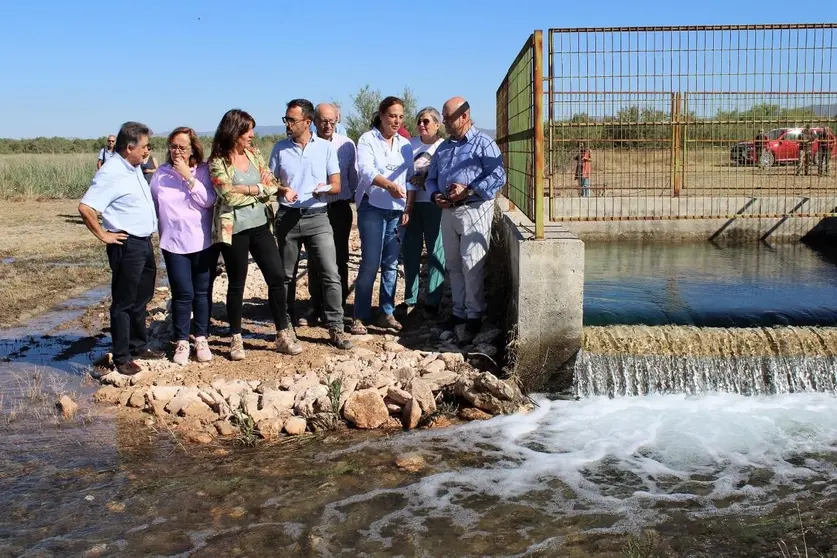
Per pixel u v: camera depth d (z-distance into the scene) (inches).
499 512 181.8
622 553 163.9
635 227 474.9
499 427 233.8
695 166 454.3
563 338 259.4
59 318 355.9
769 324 277.3
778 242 468.1
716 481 198.7
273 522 176.1
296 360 275.4
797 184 510.3
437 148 287.6
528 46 273.4
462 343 288.4
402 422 236.7
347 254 335.0
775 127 376.8
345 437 225.8
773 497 189.8
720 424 235.3
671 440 224.5
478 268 283.6
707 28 279.6
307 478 198.2
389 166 297.4
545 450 217.8
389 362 267.7
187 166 262.2
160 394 243.6
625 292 331.0
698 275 366.9
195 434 222.1
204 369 268.1
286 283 300.0
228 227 262.5
